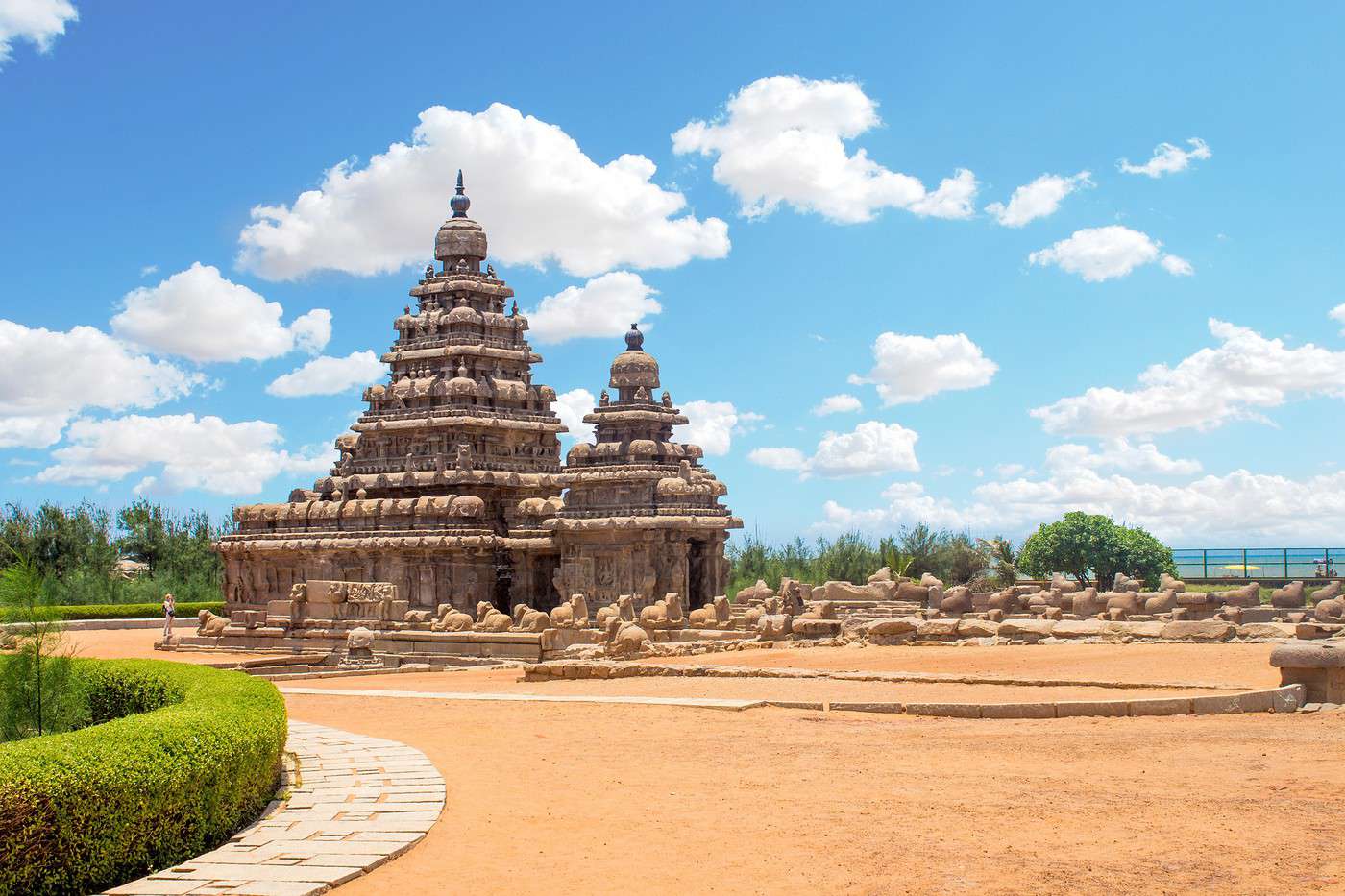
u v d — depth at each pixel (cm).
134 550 11750
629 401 7638
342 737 2631
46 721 2569
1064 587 7869
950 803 1866
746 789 2006
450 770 2241
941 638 4741
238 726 1908
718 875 1544
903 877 1509
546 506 7700
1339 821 1692
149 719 1845
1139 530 9962
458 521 7525
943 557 11138
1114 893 1430
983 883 1477
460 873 1586
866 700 3002
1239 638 4434
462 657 5697
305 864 1609
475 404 8262
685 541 7231
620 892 1491
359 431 8406
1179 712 2647
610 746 2462
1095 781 1988
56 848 1528
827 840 1677
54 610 2612
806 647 4825
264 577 8156
